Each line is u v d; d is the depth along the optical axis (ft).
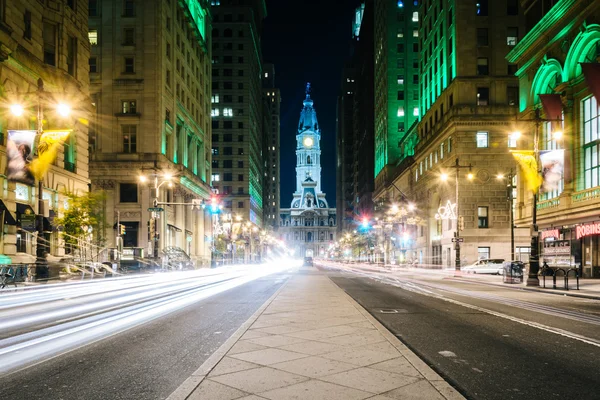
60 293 70.44
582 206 104.88
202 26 295.89
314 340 30.04
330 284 91.30
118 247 157.07
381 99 354.95
